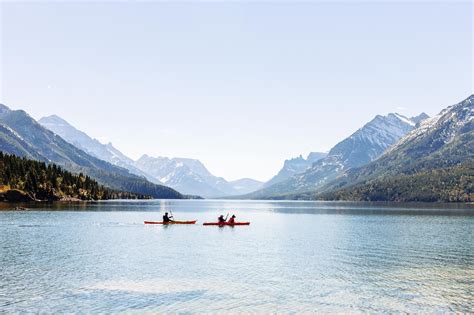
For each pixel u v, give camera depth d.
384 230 109.50
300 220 155.00
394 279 48.19
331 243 80.94
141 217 152.12
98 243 76.38
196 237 89.69
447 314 35.75
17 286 43.06
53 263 55.38
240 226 122.25
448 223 134.12
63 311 35.72
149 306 37.50
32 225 106.38
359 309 37.16
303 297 40.72
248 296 40.94
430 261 60.25
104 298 39.53
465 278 48.66
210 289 43.25
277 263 57.97
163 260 59.31
